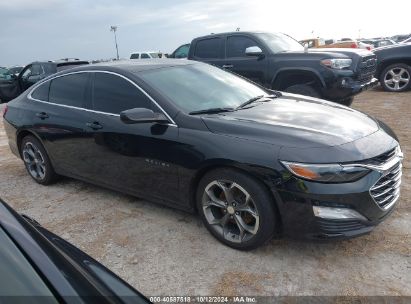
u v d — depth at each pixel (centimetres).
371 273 282
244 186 300
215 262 306
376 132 327
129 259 319
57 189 482
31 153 499
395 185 312
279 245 322
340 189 274
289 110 365
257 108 373
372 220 290
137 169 371
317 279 279
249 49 776
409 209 368
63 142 439
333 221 278
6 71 1688
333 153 281
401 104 874
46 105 461
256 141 300
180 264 307
